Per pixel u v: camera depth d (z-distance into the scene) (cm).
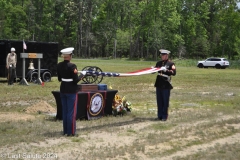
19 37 8688
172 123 1038
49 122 1001
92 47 9056
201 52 8294
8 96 1548
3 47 2109
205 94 1791
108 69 3916
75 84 846
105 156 702
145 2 8144
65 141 808
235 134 923
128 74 998
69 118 848
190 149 780
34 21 9019
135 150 752
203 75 3334
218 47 8631
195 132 926
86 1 8938
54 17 9269
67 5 8994
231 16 7844
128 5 8569
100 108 1083
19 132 877
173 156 723
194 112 1229
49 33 9319
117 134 888
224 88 2138
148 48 8525
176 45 8238
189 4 8619
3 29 8369
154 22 7838
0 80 2309
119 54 8988
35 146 762
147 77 2816
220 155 726
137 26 8506
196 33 8712
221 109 1299
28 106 1285
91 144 790
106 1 8831
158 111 1088
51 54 2334
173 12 7925
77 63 5225
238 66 5375
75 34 9206
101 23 9038
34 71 2186
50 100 1457
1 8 8688
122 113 1152
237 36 7975
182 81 2608
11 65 1991
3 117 1077
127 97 1611
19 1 9362
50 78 2283
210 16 9194
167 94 1070
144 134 896
